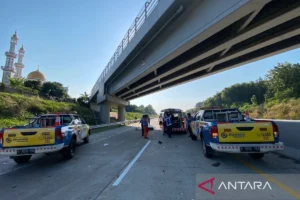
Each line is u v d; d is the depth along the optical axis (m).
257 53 15.89
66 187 4.98
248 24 10.36
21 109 25.00
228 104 94.38
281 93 43.41
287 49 14.23
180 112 18.02
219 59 15.81
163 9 12.52
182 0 11.23
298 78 43.31
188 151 9.45
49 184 5.23
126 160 7.77
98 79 40.97
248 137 6.48
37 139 6.96
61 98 44.47
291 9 8.80
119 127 30.36
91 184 5.14
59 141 7.12
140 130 23.70
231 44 12.41
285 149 8.29
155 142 12.83
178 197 4.25
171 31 14.17
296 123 7.90
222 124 6.64
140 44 17.42
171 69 18.44
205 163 7.07
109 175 5.87
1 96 24.81
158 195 4.36
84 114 38.66
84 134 11.66
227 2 9.16
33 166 7.22
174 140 13.69
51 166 7.10
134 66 22.16
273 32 11.76
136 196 4.33
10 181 5.55
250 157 7.96
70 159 8.12
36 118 9.68
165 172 6.03
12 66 61.34
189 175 5.70
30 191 4.76
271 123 6.55
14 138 6.90
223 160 7.50
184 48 13.32
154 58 16.86
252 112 45.03
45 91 44.00
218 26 10.30
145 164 7.05
